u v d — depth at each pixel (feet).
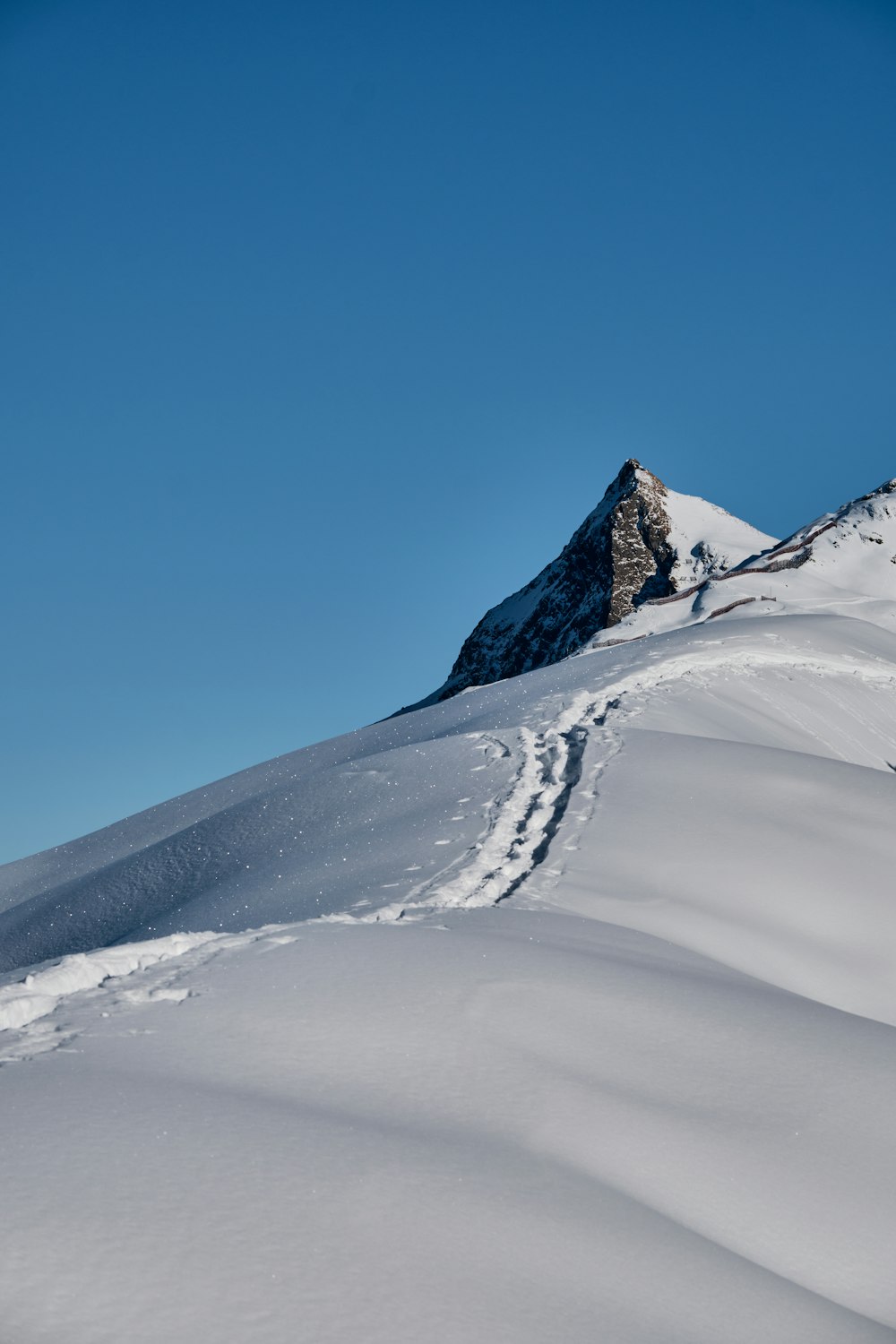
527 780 75.36
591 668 143.95
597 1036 27.66
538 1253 17.75
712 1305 17.60
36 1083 21.18
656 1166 22.25
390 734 138.82
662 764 73.77
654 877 51.01
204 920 64.23
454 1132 21.67
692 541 588.09
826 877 53.83
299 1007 26.84
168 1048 23.91
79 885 105.19
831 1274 20.27
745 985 35.99
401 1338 14.94
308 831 83.46
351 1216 17.57
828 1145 24.43
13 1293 14.42
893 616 314.55
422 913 40.65
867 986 44.75
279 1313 14.94
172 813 137.28
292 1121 20.56
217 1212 16.97
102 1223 16.22
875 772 77.05
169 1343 14.02
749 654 146.92
